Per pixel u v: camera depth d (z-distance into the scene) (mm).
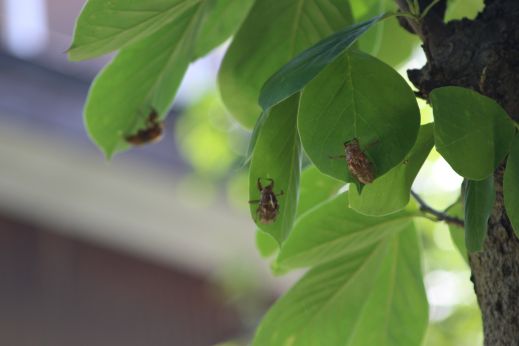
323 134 1358
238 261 3969
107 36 1482
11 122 3740
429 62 1452
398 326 1635
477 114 1352
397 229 1567
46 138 3762
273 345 1636
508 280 1405
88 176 3895
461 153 1342
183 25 1606
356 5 1775
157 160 3871
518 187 1337
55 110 3959
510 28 1423
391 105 1352
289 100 1418
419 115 1347
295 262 1584
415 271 1618
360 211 1388
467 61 1428
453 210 1601
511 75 1410
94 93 1651
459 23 1451
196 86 3211
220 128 3176
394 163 1341
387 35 1785
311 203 1630
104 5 1451
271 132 1413
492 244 1418
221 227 3982
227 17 1656
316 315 1630
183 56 1648
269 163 1421
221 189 3771
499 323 1412
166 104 1690
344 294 1626
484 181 1354
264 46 1617
